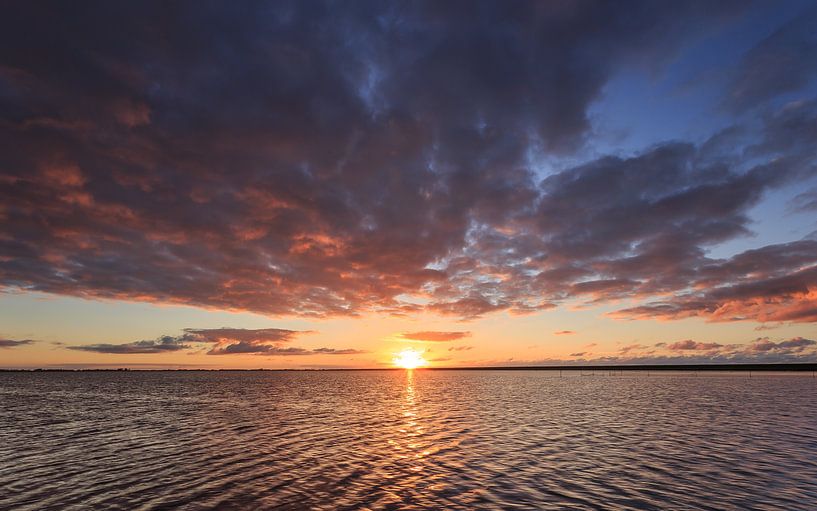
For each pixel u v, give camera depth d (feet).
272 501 66.59
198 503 65.98
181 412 192.44
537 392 310.04
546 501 65.21
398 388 394.93
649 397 248.32
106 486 74.79
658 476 77.36
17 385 479.00
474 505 63.93
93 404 236.63
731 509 60.95
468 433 126.52
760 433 119.55
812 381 444.14
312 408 207.92
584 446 104.53
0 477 80.84
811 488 69.72
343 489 72.18
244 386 447.83
